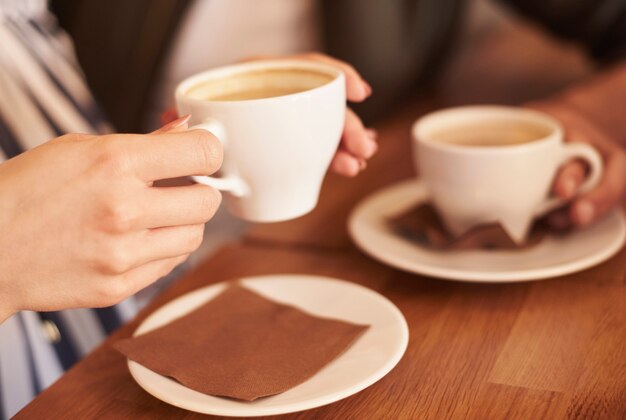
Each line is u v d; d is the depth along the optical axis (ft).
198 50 4.08
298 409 1.64
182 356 1.82
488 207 2.20
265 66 1.93
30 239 1.60
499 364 1.81
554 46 4.93
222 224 3.95
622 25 3.77
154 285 2.75
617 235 2.15
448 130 2.40
